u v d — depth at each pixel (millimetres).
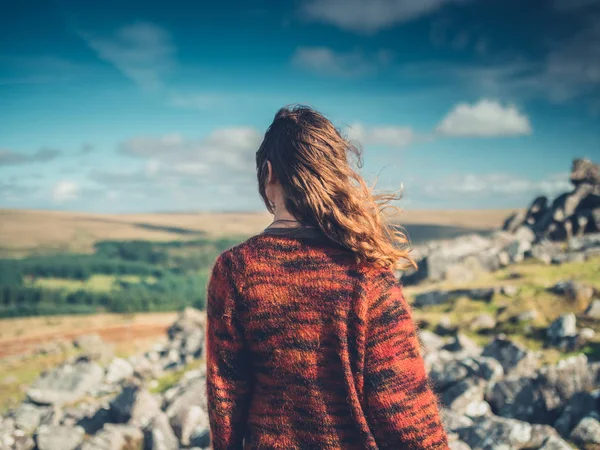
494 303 16594
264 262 1427
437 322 15820
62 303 70188
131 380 13828
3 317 59000
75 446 7418
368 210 1478
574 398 5871
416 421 1340
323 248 1420
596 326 11891
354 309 1358
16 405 14977
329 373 1371
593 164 31109
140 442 7148
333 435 1360
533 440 5230
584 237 25656
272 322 1396
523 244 25375
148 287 80625
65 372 13641
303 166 1442
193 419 7293
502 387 6777
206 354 1535
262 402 1446
